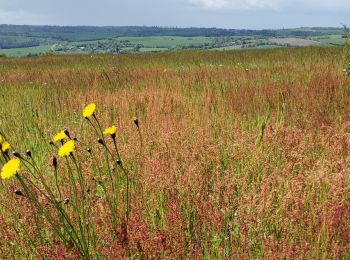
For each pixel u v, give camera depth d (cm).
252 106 671
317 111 603
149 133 500
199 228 305
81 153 441
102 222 309
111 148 448
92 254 277
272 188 335
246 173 380
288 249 271
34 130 579
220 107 661
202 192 357
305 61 1389
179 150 434
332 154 414
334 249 259
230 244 288
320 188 326
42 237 299
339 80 781
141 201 335
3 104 795
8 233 301
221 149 442
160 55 2262
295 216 294
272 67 1209
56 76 1253
